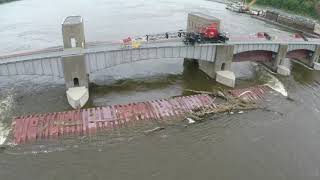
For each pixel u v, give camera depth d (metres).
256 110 62.53
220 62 77.19
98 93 68.50
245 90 70.69
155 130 54.44
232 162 47.75
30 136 51.34
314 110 64.81
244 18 166.75
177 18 150.88
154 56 72.81
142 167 45.78
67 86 65.44
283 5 198.12
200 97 65.81
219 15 169.38
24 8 183.88
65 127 53.78
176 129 55.03
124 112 58.56
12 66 62.31
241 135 54.28
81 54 64.00
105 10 171.25
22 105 62.06
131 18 147.62
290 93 72.38
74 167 45.50
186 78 78.56
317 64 91.25
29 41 110.00
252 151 50.44
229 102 64.56
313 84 80.00
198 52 75.69
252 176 45.19
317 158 49.78
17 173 44.12
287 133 55.59
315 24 142.25
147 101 63.88
